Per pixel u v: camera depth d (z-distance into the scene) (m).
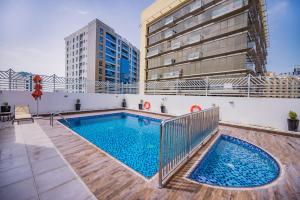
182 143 3.75
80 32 47.69
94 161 3.85
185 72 22.08
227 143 6.49
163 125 2.87
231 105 9.38
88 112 13.40
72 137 5.87
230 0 17.14
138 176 3.18
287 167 3.82
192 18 21.38
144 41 28.73
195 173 3.76
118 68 51.72
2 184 2.78
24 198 2.41
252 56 18.41
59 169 3.41
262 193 2.70
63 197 2.46
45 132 6.54
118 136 7.76
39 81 10.04
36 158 3.97
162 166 2.97
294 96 7.80
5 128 7.09
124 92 18.56
